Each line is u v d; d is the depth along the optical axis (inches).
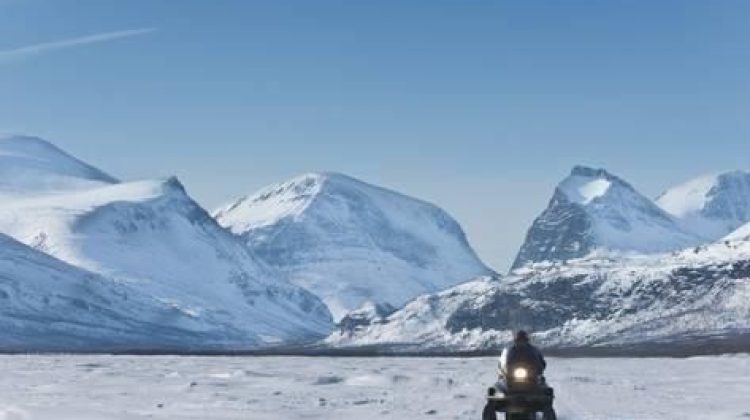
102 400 1964.8
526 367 1170.6
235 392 2260.1
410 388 2409.0
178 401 1939.0
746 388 2347.4
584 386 2413.9
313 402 1887.3
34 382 2815.0
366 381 2704.2
